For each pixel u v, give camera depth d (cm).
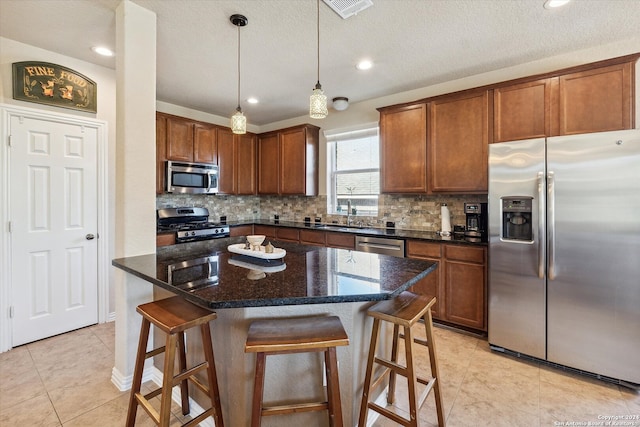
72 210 276
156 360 204
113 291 303
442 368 221
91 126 285
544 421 168
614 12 208
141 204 203
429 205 356
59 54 265
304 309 142
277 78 326
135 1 196
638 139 187
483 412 175
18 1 194
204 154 429
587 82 238
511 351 235
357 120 416
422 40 246
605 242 198
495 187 238
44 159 260
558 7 202
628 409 177
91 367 219
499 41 248
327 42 249
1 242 239
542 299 220
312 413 143
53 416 169
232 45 254
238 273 160
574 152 206
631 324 192
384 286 137
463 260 275
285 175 468
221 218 489
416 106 328
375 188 409
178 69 303
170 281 145
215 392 141
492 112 282
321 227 402
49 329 264
